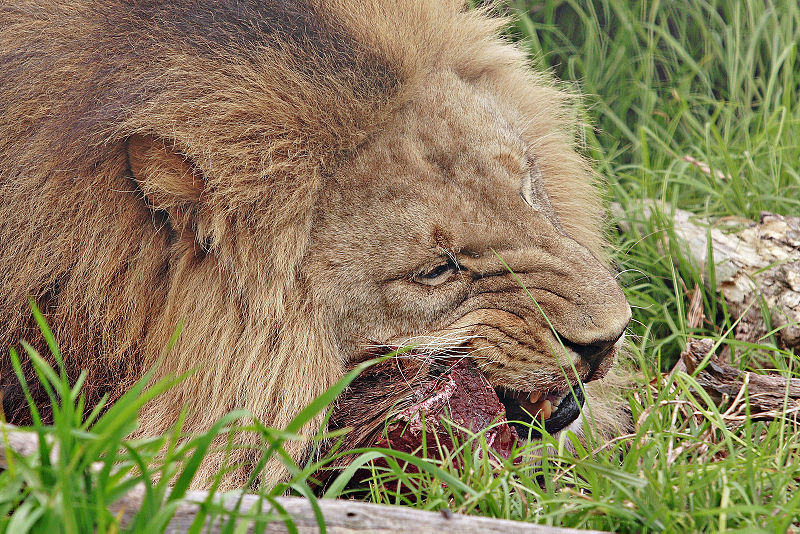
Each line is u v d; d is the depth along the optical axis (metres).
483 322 6.32
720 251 8.42
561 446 5.43
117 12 6.15
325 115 6.07
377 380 6.15
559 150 8.12
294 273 6.07
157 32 6.09
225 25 6.14
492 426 5.59
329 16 6.25
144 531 3.71
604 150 10.48
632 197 9.76
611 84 10.75
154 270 6.08
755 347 7.17
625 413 7.62
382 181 6.21
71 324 5.96
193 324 6.06
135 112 5.85
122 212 5.96
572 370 6.37
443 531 4.01
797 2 11.08
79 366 6.02
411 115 6.41
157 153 5.87
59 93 5.98
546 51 10.83
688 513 4.61
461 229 6.28
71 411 3.98
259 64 6.04
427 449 5.74
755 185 9.42
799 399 6.29
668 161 10.27
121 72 5.98
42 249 5.88
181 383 6.05
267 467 5.88
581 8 10.85
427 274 6.26
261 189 5.93
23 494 4.00
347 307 6.20
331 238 6.15
